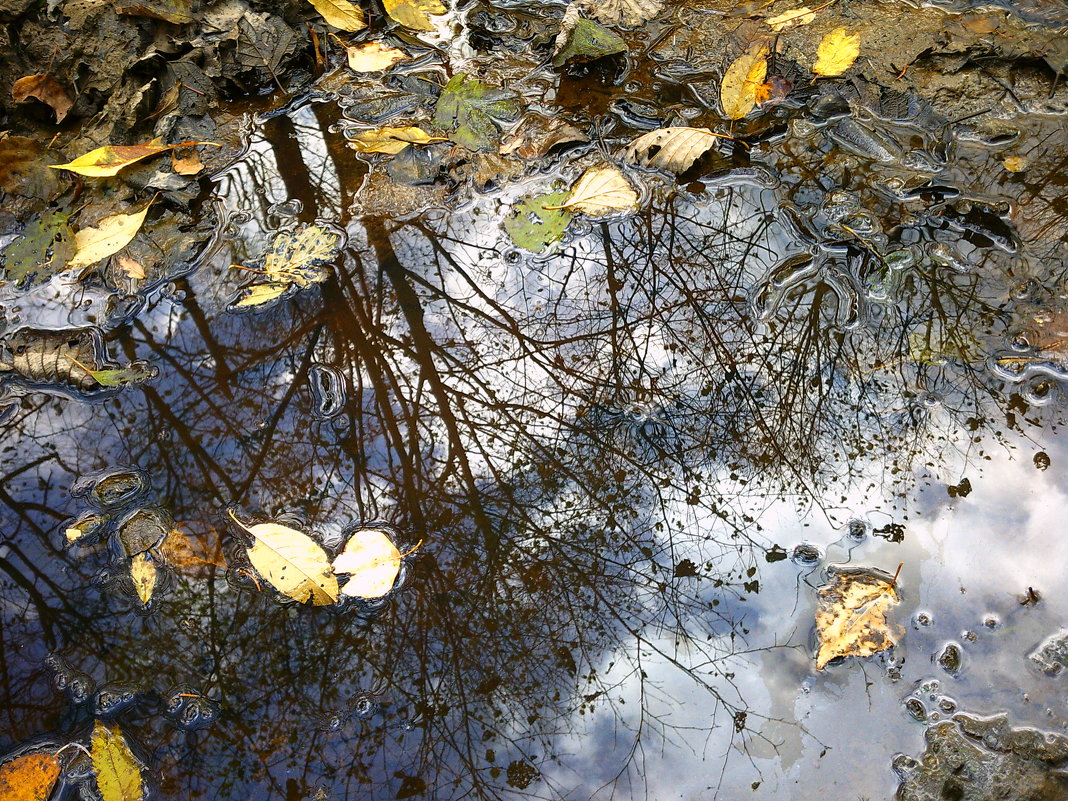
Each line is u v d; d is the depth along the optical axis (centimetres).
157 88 99
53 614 80
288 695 77
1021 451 81
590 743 74
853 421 83
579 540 80
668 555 79
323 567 80
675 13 104
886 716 74
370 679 77
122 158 93
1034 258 88
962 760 72
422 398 86
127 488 84
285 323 90
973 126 94
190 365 88
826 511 80
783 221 91
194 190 96
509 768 74
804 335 86
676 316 88
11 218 95
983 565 77
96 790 75
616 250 91
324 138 99
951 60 97
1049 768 72
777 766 73
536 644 77
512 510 82
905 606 77
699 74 99
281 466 84
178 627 79
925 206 91
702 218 92
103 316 90
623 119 97
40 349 89
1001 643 75
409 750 75
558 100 99
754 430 83
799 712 74
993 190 91
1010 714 73
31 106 97
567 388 86
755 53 95
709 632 77
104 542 82
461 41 104
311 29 103
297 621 79
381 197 95
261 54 101
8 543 82
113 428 86
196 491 84
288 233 93
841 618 76
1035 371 83
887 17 100
